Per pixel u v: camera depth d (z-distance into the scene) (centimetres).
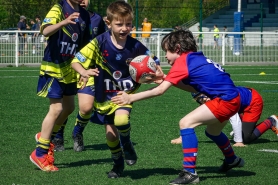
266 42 2808
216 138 638
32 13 4247
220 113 588
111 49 605
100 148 823
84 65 607
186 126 589
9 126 1002
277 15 4672
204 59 603
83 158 745
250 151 793
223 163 657
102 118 616
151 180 611
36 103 1334
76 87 694
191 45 602
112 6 595
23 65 2528
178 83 618
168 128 998
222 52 2736
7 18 4297
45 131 662
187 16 4688
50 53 670
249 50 2786
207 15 4797
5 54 2511
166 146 832
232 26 4678
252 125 838
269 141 885
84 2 759
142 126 1019
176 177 626
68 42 675
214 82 590
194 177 591
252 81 1916
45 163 658
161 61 2588
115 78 610
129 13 592
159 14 4578
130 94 566
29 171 655
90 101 768
